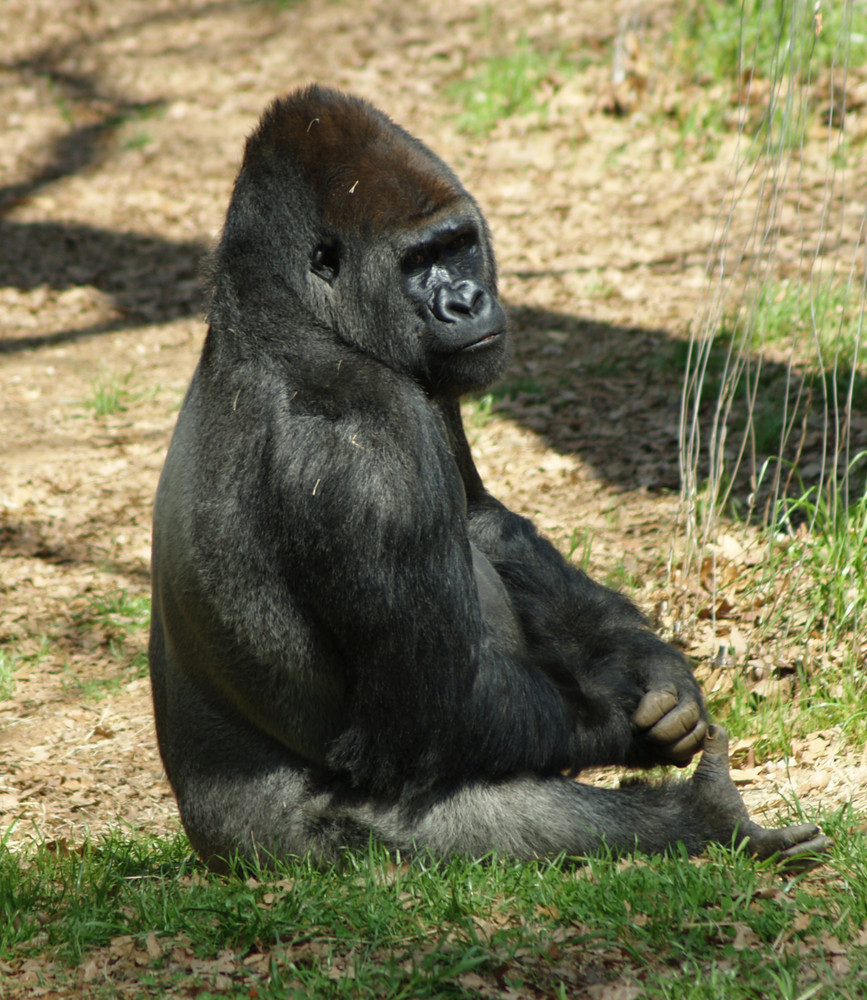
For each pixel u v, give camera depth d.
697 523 23.62
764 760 16.78
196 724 13.40
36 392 36.44
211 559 12.49
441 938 11.05
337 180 12.90
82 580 26.97
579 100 51.59
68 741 21.02
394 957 10.84
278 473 12.10
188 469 12.84
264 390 12.40
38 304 42.97
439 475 12.21
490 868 12.14
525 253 41.62
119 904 12.80
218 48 65.81
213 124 57.91
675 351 32.22
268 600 12.40
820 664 18.36
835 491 19.91
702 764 13.30
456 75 56.94
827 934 10.77
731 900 11.39
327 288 13.00
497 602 13.85
